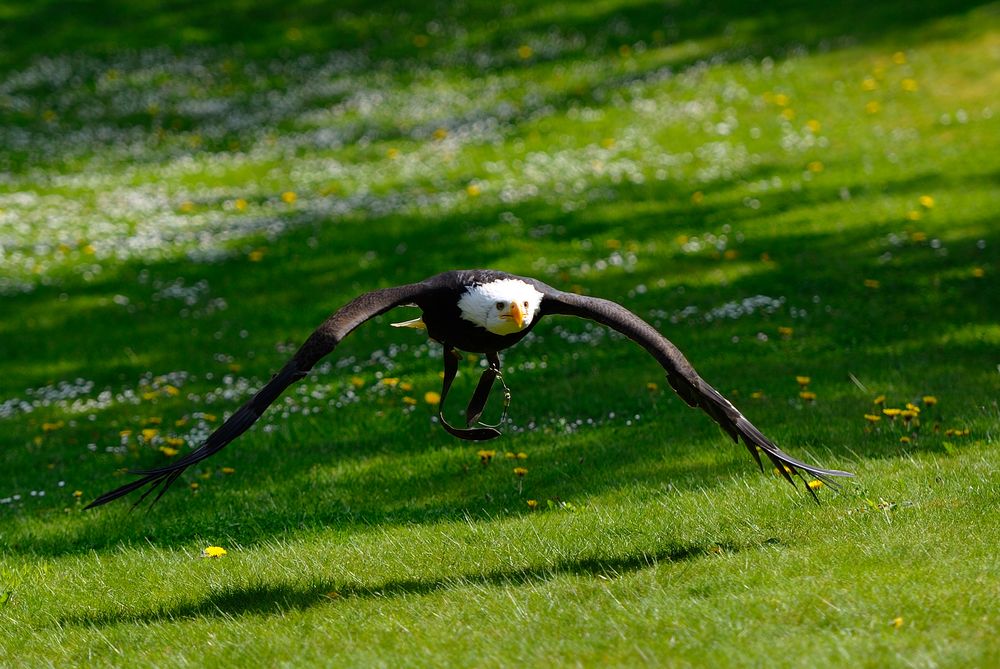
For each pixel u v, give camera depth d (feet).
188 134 91.35
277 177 80.79
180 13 115.85
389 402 45.01
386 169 80.02
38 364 54.13
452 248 63.87
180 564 30.40
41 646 25.30
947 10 101.35
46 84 101.40
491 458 37.76
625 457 36.60
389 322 55.93
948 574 23.93
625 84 92.94
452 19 111.86
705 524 29.17
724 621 22.49
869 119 81.20
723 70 93.86
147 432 41.68
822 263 58.18
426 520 32.81
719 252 61.16
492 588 25.95
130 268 65.46
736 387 43.09
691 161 76.33
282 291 60.59
